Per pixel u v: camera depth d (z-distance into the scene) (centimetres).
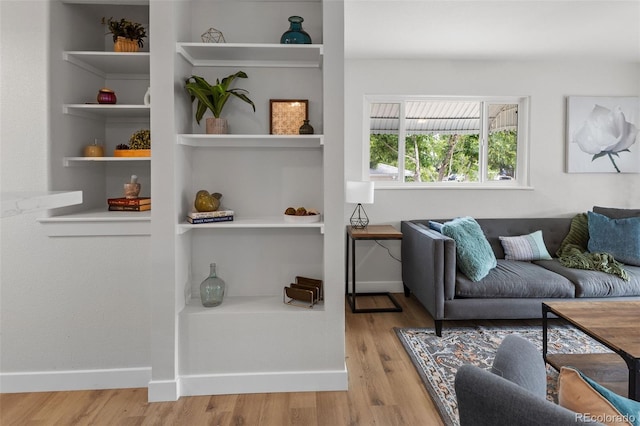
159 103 224
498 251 400
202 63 255
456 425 202
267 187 264
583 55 402
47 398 229
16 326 235
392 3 280
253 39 259
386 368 266
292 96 261
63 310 236
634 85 430
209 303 245
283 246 265
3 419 209
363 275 430
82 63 250
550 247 404
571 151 428
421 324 344
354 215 425
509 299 317
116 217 234
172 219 227
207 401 227
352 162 419
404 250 410
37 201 87
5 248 232
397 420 209
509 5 284
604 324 222
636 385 182
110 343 239
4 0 225
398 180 435
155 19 222
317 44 251
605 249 372
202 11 258
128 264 236
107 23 262
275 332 237
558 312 244
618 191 430
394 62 416
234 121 259
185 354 234
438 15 301
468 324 346
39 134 228
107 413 215
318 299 251
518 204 430
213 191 262
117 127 283
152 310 228
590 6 286
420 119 436
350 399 229
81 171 255
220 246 263
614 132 428
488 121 438
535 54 399
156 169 226
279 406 222
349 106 416
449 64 419
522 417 81
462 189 427
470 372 93
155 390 227
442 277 314
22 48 226
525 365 115
